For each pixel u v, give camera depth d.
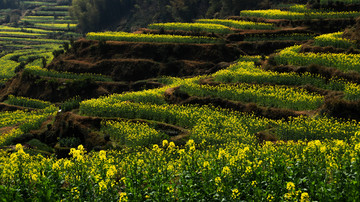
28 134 36.66
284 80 35.97
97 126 35.38
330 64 35.50
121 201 11.91
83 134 34.59
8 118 46.19
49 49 106.69
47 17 159.38
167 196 12.39
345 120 27.75
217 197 12.23
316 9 63.88
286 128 26.95
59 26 144.50
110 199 12.97
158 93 42.19
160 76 54.56
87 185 13.67
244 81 38.25
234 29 62.72
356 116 27.69
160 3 125.25
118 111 36.53
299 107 31.36
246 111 33.56
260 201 11.75
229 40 59.66
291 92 33.69
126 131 31.73
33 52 100.88
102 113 36.88
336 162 13.47
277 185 12.39
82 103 39.81
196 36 61.44
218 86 38.72
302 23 59.97
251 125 29.83
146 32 65.88
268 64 41.16
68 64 59.59
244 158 14.74
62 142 34.06
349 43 40.09
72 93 52.72
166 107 36.44
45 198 12.47
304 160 14.30
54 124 37.91
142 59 57.16
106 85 53.81
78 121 35.72
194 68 54.12
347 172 12.57
